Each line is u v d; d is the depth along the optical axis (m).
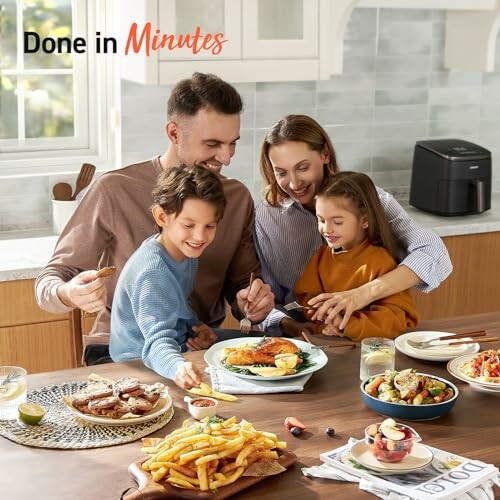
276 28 3.98
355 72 4.78
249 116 4.55
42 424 2.24
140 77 3.87
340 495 1.94
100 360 3.04
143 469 1.98
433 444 2.17
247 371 2.53
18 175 4.29
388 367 2.52
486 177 4.67
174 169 2.75
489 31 4.68
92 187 3.13
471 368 2.54
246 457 2.01
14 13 4.28
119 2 4.07
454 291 4.59
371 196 3.04
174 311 2.66
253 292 2.94
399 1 4.34
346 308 2.87
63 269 3.08
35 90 4.38
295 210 3.27
